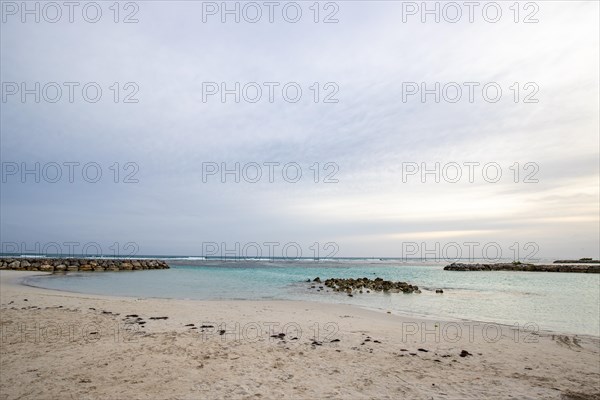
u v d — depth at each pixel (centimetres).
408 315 1264
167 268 4722
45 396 496
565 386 575
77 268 3788
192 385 548
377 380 588
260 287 2241
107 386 536
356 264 8081
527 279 3406
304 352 739
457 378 605
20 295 1445
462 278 3512
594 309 1444
